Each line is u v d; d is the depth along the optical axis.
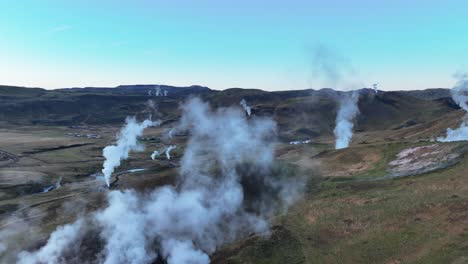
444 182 58.72
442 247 41.00
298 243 50.16
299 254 47.81
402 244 43.97
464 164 64.88
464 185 55.41
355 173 77.25
